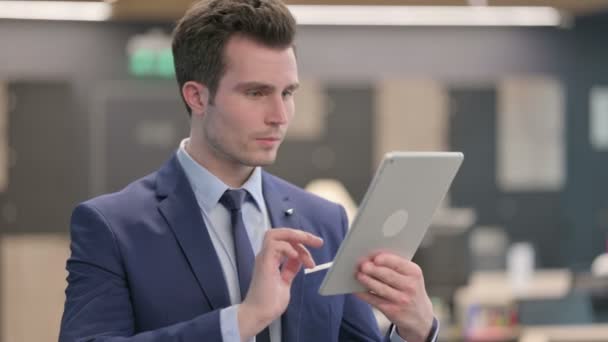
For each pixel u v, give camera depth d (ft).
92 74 24.31
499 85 26.66
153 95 24.39
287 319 6.17
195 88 6.08
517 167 26.84
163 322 5.93
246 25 5.78
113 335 5.79
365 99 25.73
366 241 5.62
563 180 27.22
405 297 5.82
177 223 6.11
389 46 26.18
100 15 14.35
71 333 5.79
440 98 26.18
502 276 22.20
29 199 23.84
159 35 24.52
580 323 15.15
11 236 23.70
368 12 15.39
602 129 27.37
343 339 6.69
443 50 26.45
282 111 5.84
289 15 5.90
